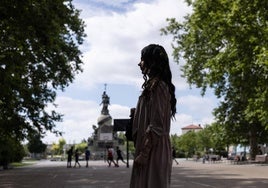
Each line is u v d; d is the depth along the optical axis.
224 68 31.38
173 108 4.39
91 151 101.25
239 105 56.09
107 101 104.38
